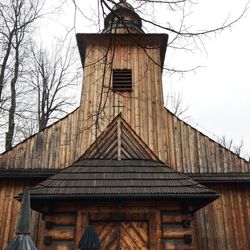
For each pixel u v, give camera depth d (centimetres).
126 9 522
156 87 1293
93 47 1362
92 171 924
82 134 1181
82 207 875
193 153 1197
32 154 1175
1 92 1619
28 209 373
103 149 1000
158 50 1368
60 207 877
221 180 1130
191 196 845
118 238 852
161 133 1204
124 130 1049
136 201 883
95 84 1279
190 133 1229
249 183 1149
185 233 857
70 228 856
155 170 950
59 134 1215
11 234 1069
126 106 1245
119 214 868
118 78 1305
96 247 499
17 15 1795
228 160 1180
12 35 1761
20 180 1138
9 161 1158
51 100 2147
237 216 1107
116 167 946
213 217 1104
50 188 859
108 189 849
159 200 883
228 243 1071
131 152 1002
